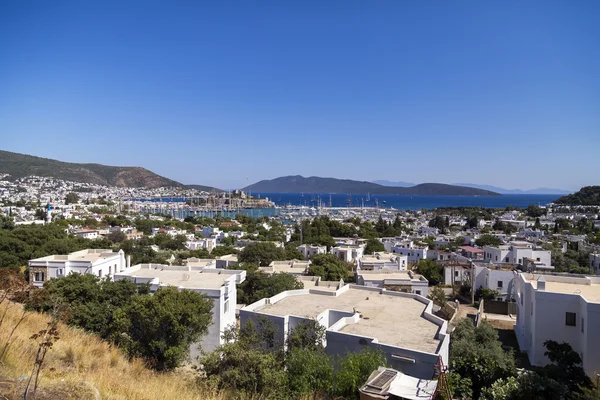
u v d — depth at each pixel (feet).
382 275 181.27
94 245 262.88
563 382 84.58
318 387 60.03
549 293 104.53
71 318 88.84
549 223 580.30
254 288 148.77
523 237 377.71
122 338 81.20
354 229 513.04
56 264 144.97
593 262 226.58
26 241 227.20
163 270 135.74
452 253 296.51
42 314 75.15
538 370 94.79
